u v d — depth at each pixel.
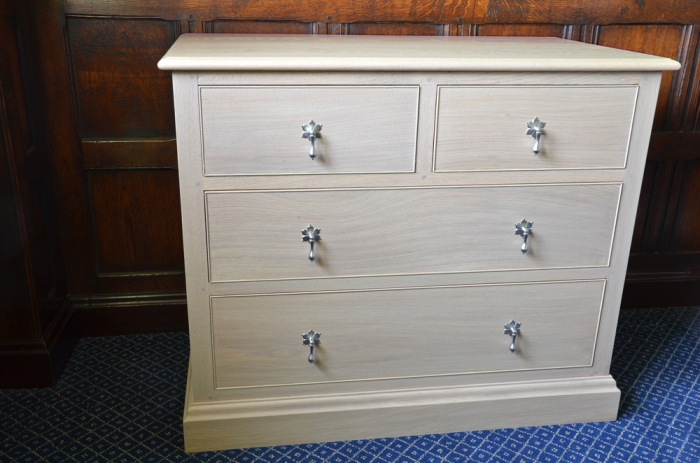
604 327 1.80
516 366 1.80
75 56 1.96
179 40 1.75
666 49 2.20
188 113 1.45
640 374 2.09
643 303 2.52
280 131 1.49
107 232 2.16
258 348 1.67
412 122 1.52
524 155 1.59
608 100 1.57
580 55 1.58
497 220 1.64
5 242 1.82
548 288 1.73
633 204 1.68
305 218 1.57
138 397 1.93
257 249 1.58
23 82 1.86
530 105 1.54
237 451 1.73
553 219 1.66
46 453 1.69
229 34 1.96
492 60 1.48
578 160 1.61
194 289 1.60
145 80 2.02
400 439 1.79
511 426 1.84
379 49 1.63
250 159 1.50
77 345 2.19
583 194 1.65
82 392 1.95
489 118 1.54
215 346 1.66
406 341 1.73
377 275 1.65
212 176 1.50
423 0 2.02
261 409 1.71
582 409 1.84
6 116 1.73
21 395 1.93
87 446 1.72
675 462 1.71
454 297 1.70
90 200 2.12
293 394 1.74
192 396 1.71
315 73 1.45
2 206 1.79
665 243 2.47
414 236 1.63
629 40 2.17
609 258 1.72
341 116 1.49
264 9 1.98
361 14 2.02
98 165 2.07
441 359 1.76
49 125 2.01
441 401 1.77
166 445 1.74
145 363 2.10
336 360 1.72
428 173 1.57
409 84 1.49
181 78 1.42
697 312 2.50
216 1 1.95
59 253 2.12
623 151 1.62
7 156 1.75
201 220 1.54
